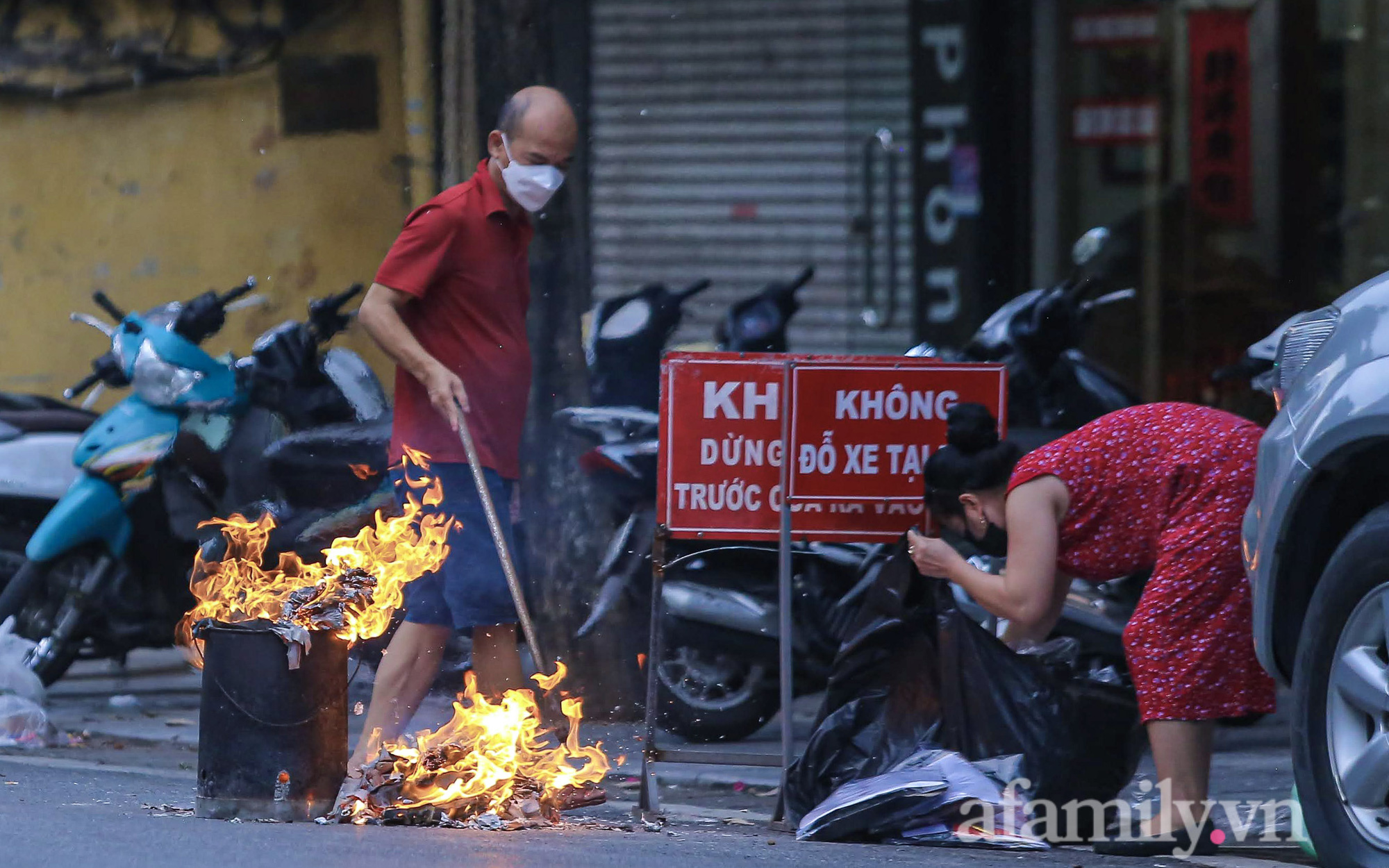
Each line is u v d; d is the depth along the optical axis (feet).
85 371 110.22
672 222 112.98
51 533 66.90
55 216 110.32
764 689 61.87
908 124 109.91
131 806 48.55
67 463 72.28
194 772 57.36
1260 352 63.98
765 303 71.61
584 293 68.80
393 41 101.55
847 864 41.65
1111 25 108.88
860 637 47.14
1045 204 109.50
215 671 45.85
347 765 47.14
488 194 50.62
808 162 111.04
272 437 68.28
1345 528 40.93
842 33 110.32
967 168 108.99
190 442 67.62
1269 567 41.32
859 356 48.98
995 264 109.40
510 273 50.98
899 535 49.08
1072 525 45.06
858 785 46.11
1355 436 38.68
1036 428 65.51
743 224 112.06
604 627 64.90
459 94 83.30
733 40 111.75
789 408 48.60
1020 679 45.93
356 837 43.06
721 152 112.16
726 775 57.67
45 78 109.60
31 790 52.03
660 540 49.57
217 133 106.63
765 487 49.24
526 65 69.31
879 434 48.93
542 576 66.74
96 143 109.19
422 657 50.24
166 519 68.74
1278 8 108.37
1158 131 108.88
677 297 70.59
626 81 113.09
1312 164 109.19
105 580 67.72
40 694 65.31
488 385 50.47
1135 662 44.32
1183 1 108.27
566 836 44.93
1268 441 41.88
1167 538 44.39
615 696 65.31
